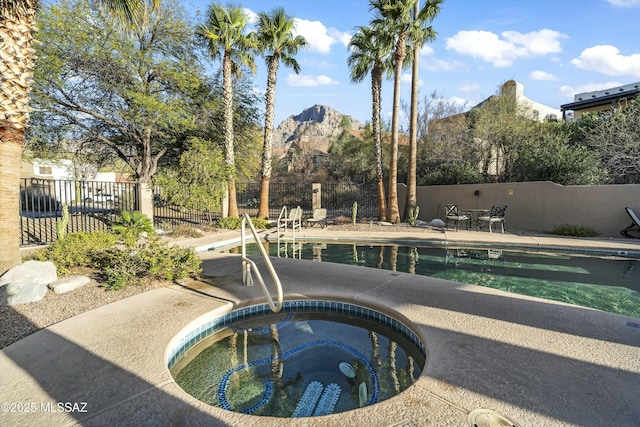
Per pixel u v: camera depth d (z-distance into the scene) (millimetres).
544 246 8641
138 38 11352
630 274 6457
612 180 12422
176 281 5137
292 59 14570
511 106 16734
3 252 4410
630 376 2490
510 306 3992
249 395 2766
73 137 12680
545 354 2822
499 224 12586
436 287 4797
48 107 10617
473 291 4602
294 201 22016
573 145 14000
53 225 11617
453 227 12484
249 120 15859
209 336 3812
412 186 13586
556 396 2254
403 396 2283
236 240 9992
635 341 3062
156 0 5816
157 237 5547
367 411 2145
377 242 10078
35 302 4145
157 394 2322
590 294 5336
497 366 2635
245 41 12898
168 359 3039
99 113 11906
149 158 13258
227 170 12430
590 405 2160
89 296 4398
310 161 31547
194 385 2906
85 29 10086
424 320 3562
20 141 4504
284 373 3100
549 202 11359
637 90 17297
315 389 2844
